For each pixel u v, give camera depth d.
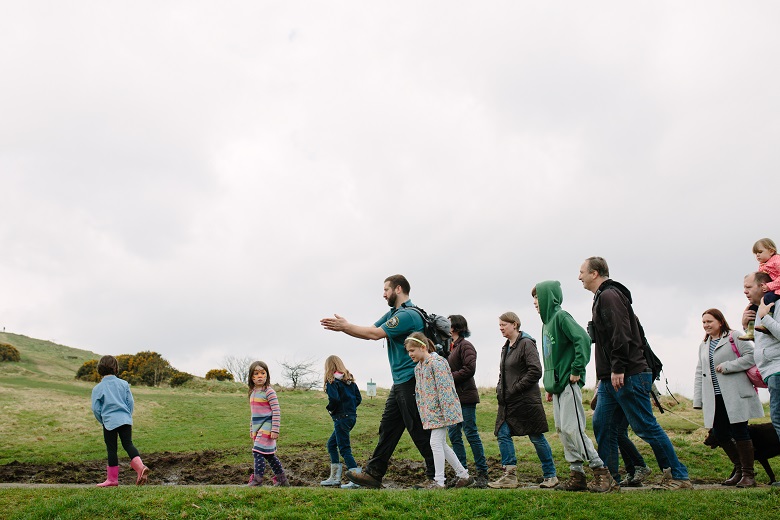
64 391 28.38
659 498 6.26
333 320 7.35
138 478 7.89
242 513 6.12
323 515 6.05
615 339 6.52
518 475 9.52
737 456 8.23
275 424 8.58
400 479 9.45
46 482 9.73
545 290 7.22
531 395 7.81
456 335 8.79
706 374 8.41
